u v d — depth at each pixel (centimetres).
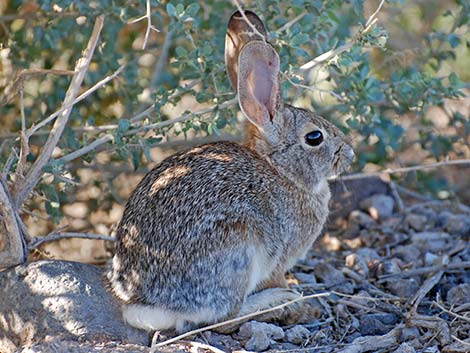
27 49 1116
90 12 1045
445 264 1022
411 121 1315
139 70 1195
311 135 945
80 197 1170
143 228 874
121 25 1086
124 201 1166
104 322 860
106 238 981
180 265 856
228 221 870
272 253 915
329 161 958
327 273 1030
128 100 1138
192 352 832
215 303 865
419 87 1084
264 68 932
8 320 883
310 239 955
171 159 927
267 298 916
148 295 862
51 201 984
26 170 983
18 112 1134
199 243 859
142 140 987
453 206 1222
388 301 970
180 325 870
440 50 1284
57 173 931
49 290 876
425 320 888
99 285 892
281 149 939
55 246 1148
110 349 823
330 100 1230
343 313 943
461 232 1146
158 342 853
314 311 932
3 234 940
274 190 919
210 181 887
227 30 967
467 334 880
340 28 1154
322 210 962
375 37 947
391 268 1041
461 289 951
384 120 1135
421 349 855
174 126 1033
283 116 945
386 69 1248
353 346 862
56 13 1070
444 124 1330
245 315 877
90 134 1091
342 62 961
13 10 1173
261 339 866
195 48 990
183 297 859
